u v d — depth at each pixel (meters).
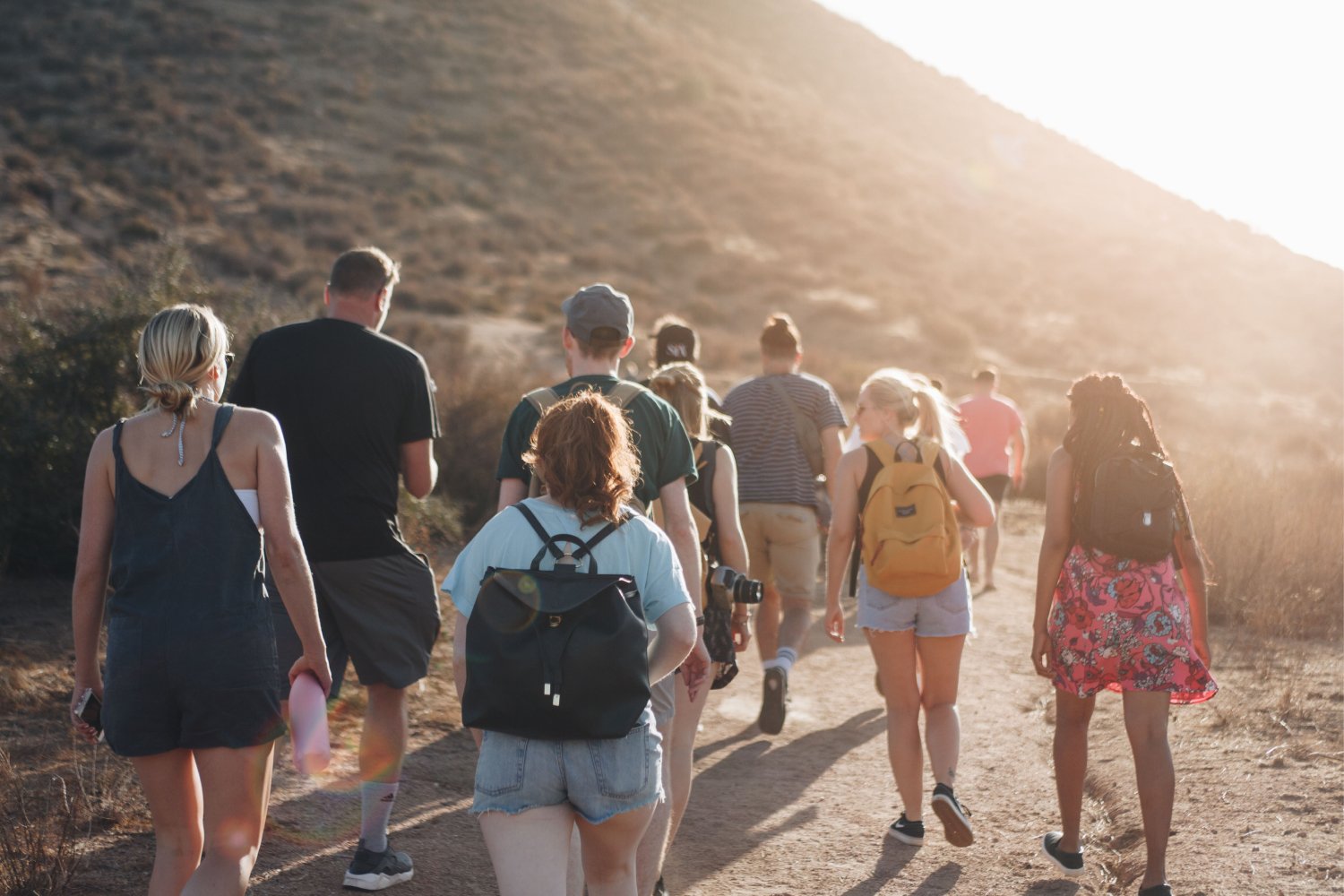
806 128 55.59
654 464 3.53
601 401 2.91
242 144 37.19
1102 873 4.27
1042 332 35.69
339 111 42.41
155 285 9.12
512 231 36.75
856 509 4.62
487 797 2.70
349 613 3.97
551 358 24.88
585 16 60.28
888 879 4.24
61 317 8.76
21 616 6.89
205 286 9.85
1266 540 8.73
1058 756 4.21
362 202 35.72
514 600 2.66
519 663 2.61
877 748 5.85
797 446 6.15
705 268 36.66
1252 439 24.05
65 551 7.95
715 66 60.88
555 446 2.85
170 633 2.85
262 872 4.05
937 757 4.43
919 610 4.50
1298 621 7.76
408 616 4.08
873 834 4.69
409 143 41.69
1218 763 5.25
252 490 2.99
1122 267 45.28
